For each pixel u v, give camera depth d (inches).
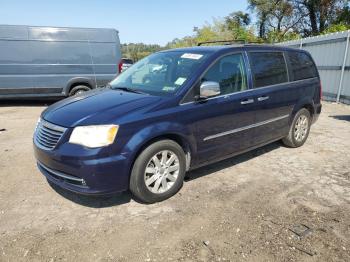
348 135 272.4
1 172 185.2
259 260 111.3
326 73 478.3
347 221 135.6
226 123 171.0
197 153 161.3
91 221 134.6
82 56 404.2
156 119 141.7
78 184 134.0
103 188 133.1
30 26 386.0
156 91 160.2
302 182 174.4
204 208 145.2
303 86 223.9
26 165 195.9
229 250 116.5
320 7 1140.5
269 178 179.2
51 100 463.2
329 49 468.1
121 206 146.5
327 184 172.2
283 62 212.1
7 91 387.5
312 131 285.3
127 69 205.5
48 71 394.6
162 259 112.0
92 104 149.5
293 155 217.9
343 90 445.7
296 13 1204.5
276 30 1184.8
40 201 151.1
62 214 140.1
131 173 140.6
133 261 111.0
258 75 189.9
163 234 126.0
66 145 132.3
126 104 144.9
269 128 201.5
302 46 531.2
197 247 118.1
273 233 126.6
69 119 137.7
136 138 135.6
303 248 117.6
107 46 414.3
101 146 129.5
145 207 145.9
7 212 141.5
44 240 122.1
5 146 234.5
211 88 152.9
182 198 154.2
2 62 379.6
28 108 401.4
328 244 120.0
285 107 210.5
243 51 185.3
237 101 174.2
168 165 150.1
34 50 387.9
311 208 146.2
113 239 122.8
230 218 136.9
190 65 166.7
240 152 188.7
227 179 176.7
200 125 158.2
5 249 116.9
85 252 115.5
